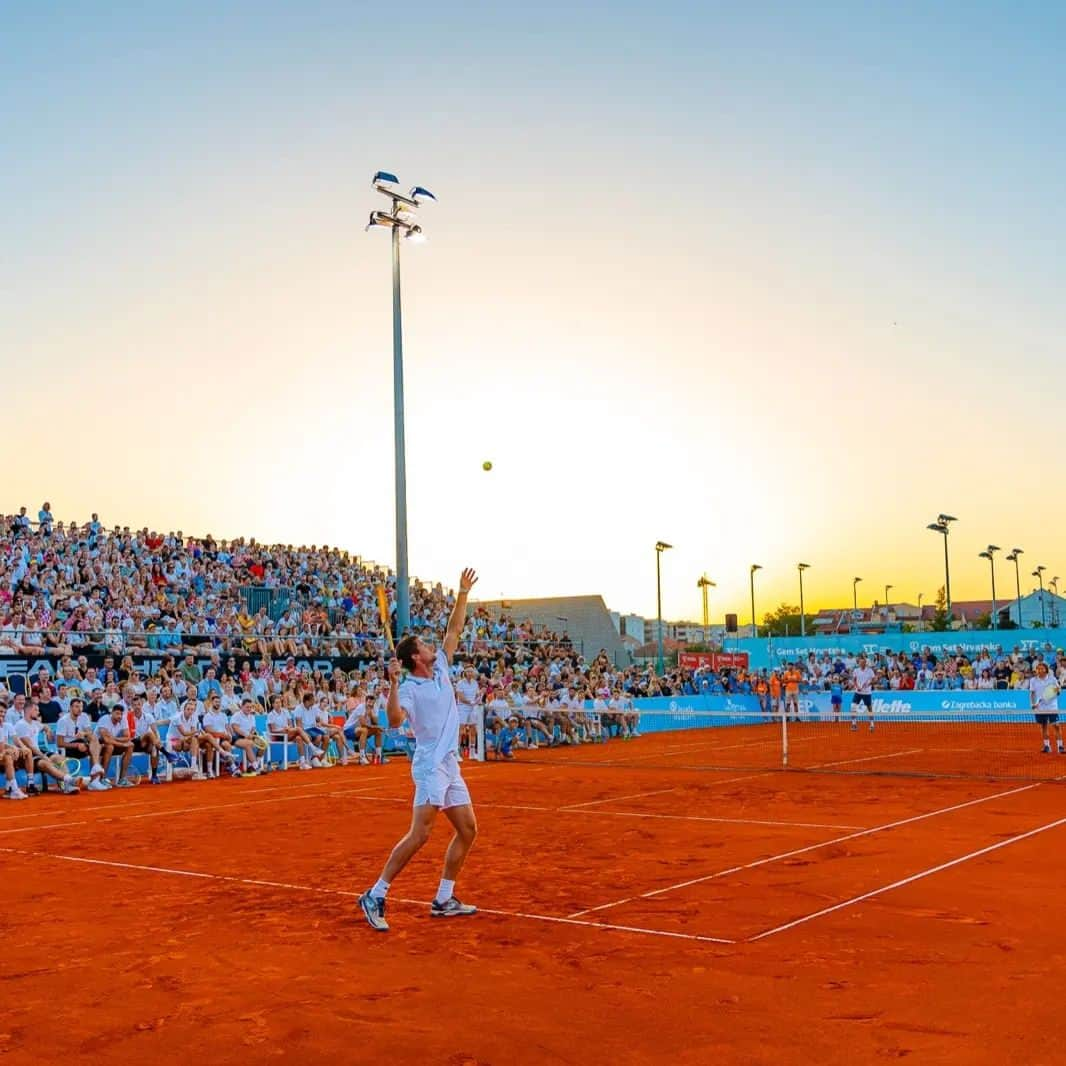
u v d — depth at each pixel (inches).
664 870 395.5
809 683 1803.6
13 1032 221.1
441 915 323.3
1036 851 421.7
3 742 741.3
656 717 1498.5
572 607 2368.4
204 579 1309.1
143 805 670.5
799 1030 213.8
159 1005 238.5
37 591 1111.6
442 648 330.0
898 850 427.8
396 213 1119.6
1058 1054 198.8
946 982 244.4
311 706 966.4
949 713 854.5
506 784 751.7
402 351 1126.4
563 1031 215.6
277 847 478.0
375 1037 214.1
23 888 390.9
